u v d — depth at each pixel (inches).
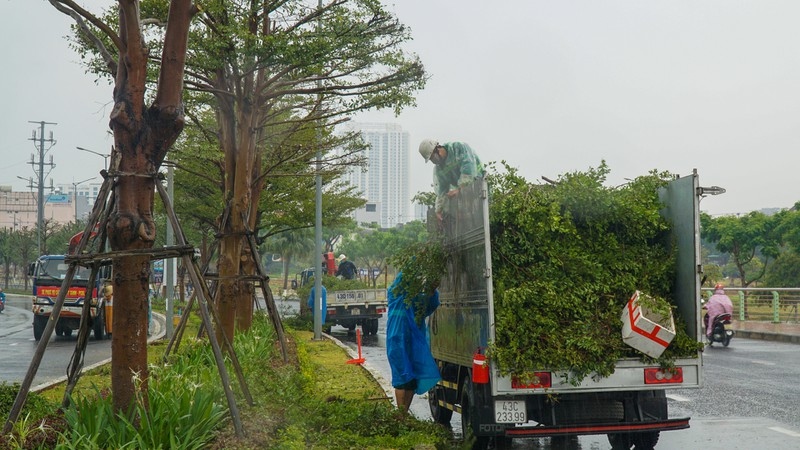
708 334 945.5
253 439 281.0
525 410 328.2
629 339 324.8
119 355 285.0
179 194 1106.7
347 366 687.7
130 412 280.5
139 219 289.7
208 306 331.0
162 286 2124.8
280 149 863.1
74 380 317.1
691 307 338.6
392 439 334.3
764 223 1697.8
